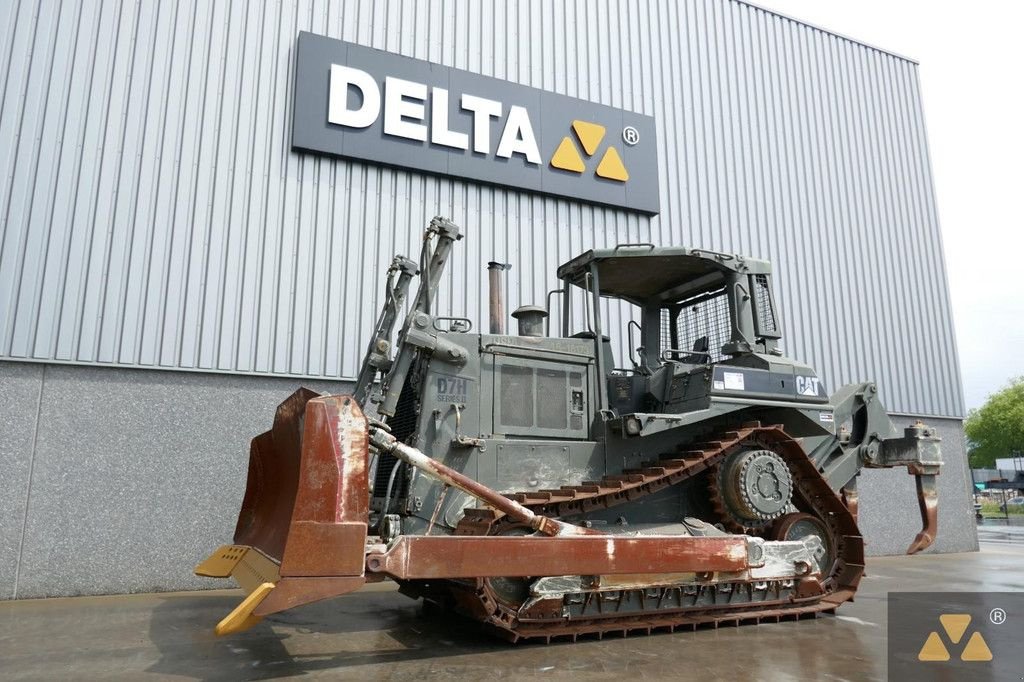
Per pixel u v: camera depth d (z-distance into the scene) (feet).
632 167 37.42
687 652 16.55
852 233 43.21
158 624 19.97
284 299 29.19
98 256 26.71
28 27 27.27
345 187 31.22
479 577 16.19
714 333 24.91
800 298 40.55
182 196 28.35
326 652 16.56
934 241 46.14
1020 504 156.35
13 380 25.18
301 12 31.83
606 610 18.34
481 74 34.73
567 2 37.91
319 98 31.09
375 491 21.11
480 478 19.30
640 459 21.44
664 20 40.55
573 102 36.58
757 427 21.18
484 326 32.53
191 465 26.96
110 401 26.25
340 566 14.34
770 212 40.93
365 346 30.12
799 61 44.34
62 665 15.31
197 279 28.02
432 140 32.83
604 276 23.97
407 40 33.53
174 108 28.89
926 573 31.40
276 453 19.34
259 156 29.94
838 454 24.30
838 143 44.27
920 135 47.73
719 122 40.73
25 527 24.57
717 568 18.71
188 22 29.78
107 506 25.66
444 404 19.51
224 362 27.81
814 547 21.75
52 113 26.99
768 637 18.25
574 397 21.30
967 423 200.64
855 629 19.30
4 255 25.50
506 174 34.17
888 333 42.73
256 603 13.60
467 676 14.34
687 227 38.42
